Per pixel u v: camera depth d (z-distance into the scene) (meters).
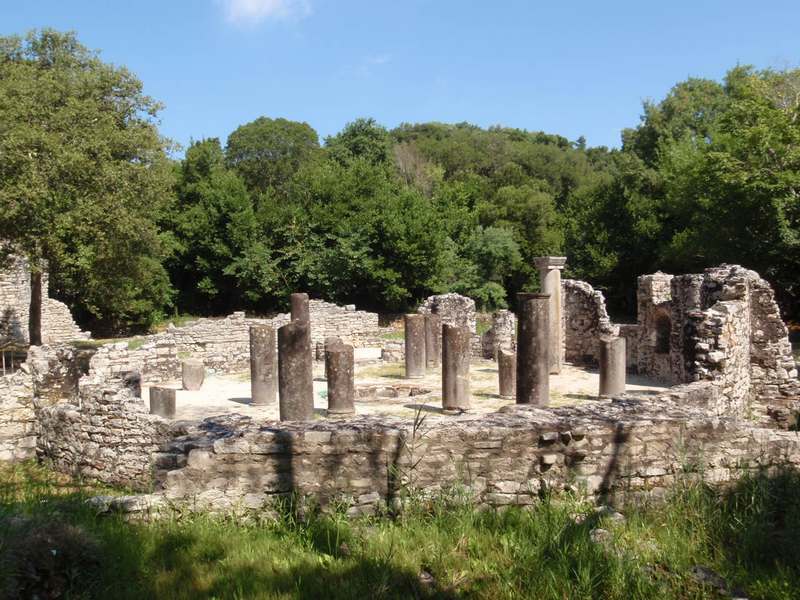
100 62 26.91
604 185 46.59
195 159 47.81
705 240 32.34
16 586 4.42
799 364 18.69
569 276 45.06
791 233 28.45
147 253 30.19
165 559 5.21
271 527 5.98
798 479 6.25
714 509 5.93
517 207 49.91
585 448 6.46
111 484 10.84
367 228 41.53
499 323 23.94
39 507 5.94
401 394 17.59
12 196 20.42
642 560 5.10
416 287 43.00
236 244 44.66
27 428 12.77
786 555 5.18
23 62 27.25
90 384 11.87
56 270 32.12
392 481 6.29
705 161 32.28
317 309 28.91
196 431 7.12
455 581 4.91
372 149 57.81
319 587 4.79
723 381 11.41
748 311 14.30
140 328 41.47
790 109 30.14
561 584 4.76
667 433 6.65
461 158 67.62
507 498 6.41
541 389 13.38
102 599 4.62
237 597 4.68
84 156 22.05
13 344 28.33
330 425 6.67
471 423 6.61
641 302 19.92
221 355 22.66
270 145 55.09
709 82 50.12
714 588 4.82
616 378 15.98
